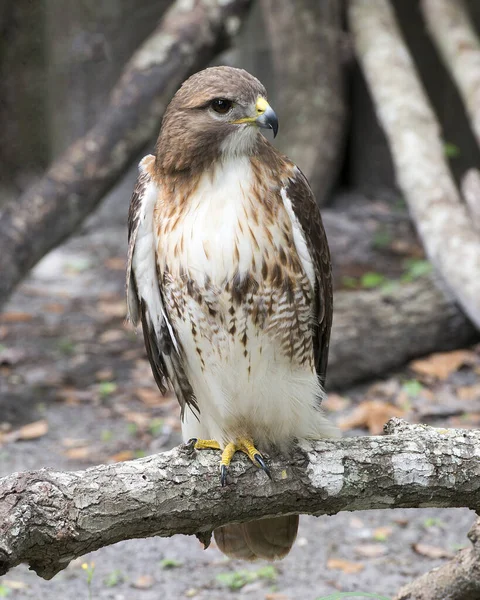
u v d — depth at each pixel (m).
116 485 3.59
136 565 6.21
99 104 13.78
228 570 6.15
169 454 3.82
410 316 8.87
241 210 4.08
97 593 5.85
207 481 3.80
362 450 3.96
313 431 4.42
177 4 10.17
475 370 8.79
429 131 10.66
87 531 3.48
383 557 6.23
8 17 14.06
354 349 8.54
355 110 13.44
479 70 11.21
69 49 13.74
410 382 8.55
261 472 3.89
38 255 8.64
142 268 4.33
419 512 6.81
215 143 4.09
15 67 14.36
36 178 14.62
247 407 4.31
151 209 4.27
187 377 4.48
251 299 4.12
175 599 5.78
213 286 4.10
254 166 4.15
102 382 8.79
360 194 13.56
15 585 5.93
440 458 3.93
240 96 4.08
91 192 8.96
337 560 6.18
